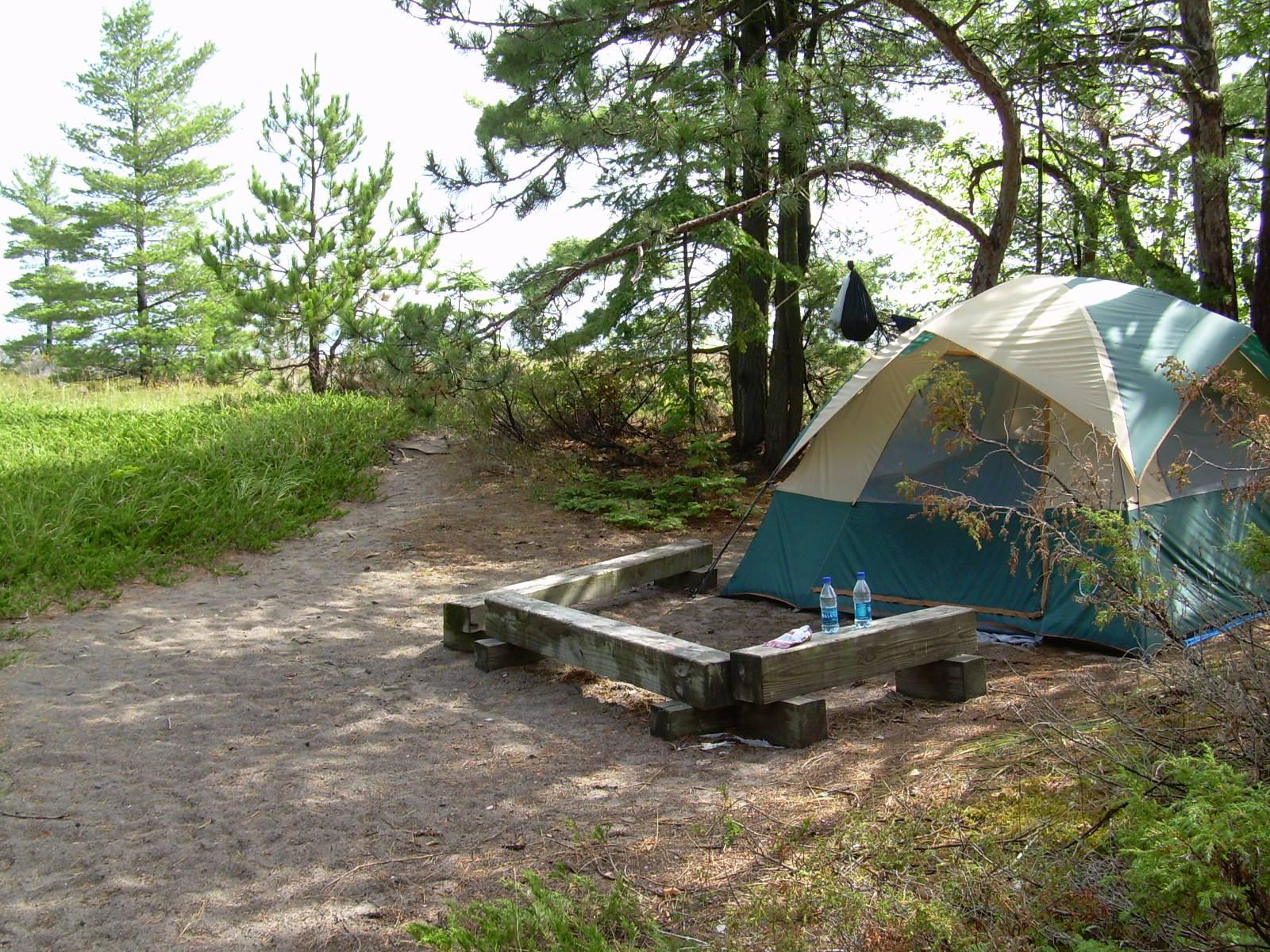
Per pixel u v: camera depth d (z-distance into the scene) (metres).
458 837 4.19
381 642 7.14
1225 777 2.83
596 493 11.73
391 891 3.77
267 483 10.82
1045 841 3.48
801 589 7.70
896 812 4.02
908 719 5.30
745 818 4.20
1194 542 6.56
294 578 8.85
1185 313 7.47
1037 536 6.64
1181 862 2.58
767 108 9.13
